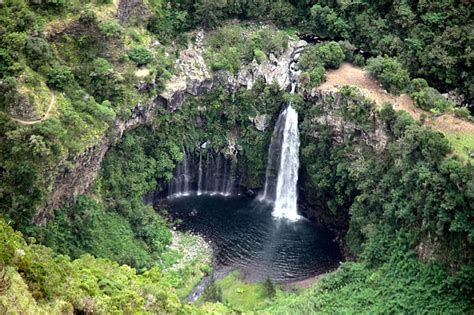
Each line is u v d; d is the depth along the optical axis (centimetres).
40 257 3825
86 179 5912
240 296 5991
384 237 5878
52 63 5962
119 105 6312
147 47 7062
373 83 7038
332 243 6856
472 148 5819
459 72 6981
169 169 7138
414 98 6556
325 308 5462
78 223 5641
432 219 5469
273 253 6650
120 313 3603
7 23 5847
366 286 5600
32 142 5159
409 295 5341
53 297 3366
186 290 6009
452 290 5262
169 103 7006
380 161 6378
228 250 6644
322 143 7019
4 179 5178
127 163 6650
